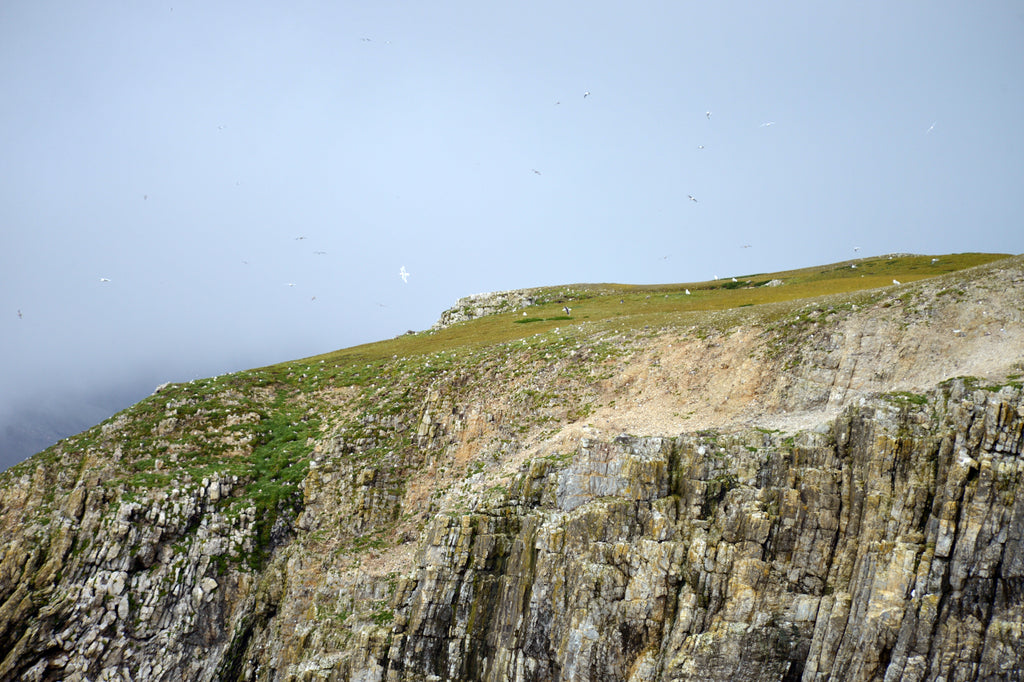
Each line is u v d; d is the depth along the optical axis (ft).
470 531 214.28
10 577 264.93
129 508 275.80
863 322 234.99
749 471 183.52
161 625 255.29
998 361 185.47
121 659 247.50
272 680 241.35
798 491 171.94
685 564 175.52
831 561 165.07
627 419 247.29
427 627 207.92
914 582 149.48
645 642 173.58
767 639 161.89
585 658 177.88
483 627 204.64
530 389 290.97
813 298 296.51
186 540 273.75
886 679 146.92
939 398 168.04
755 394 233.35
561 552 193.47
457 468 278.46
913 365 208.23
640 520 189.57
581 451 208.44
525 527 206.80
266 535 280.10
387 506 276.00
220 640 256.11
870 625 150.41
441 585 210.59
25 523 283.38
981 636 142.31
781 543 168.86
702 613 168.35
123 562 264.52
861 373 216.13
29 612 253.65
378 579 239.09
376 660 210.79
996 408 154.20
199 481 292.81
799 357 233.96
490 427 287.28
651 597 175.42
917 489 157.38
